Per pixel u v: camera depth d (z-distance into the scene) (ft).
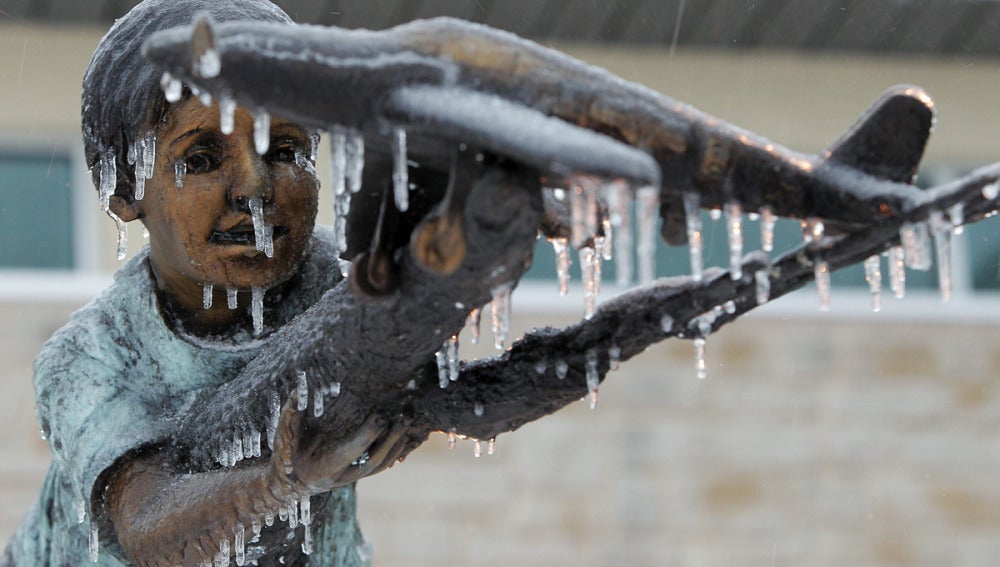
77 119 65.21
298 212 19.49
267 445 19.02
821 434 70.49
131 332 20.56
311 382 17.58
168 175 19.24
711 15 63.26
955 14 63.93
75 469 19.88
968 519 70.23
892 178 15.96
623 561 68.95
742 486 70.13
